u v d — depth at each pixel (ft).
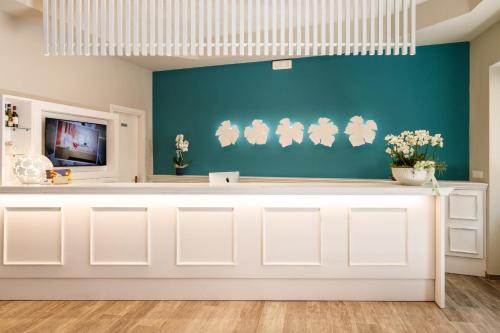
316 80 18.44
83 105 16.66
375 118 17.47
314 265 11.09
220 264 11.13
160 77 21.42
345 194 10.66
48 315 10.19
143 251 11.16
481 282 13.51
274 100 19.21
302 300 11.18
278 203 11.06
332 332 9.21
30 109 13.01
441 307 10.72
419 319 9.97
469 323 9.75
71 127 15.25
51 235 11.16
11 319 9.93
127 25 11.75
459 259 14.62
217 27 11.75
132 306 10.81
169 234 11.14
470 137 15.67
